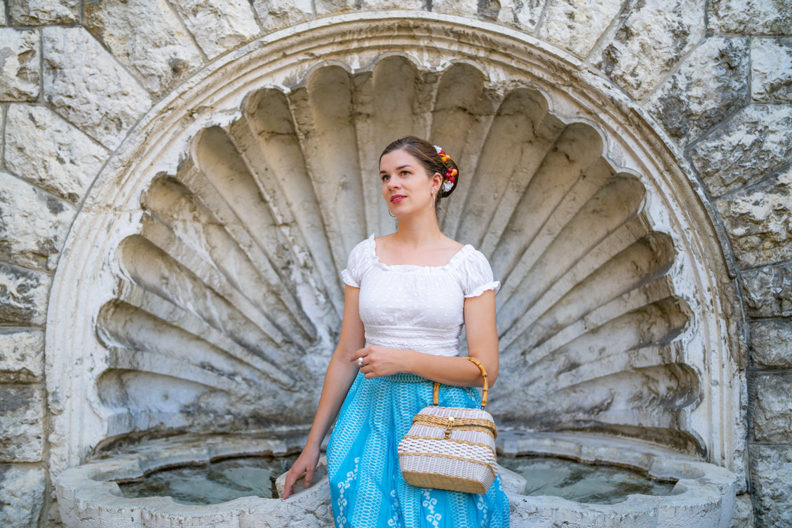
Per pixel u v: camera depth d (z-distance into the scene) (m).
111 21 2.53
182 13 2.54
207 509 1.96
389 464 1.81
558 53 2.60
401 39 2.63
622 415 2.90
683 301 2.64
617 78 2.62
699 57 2.62
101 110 2.52
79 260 2.51
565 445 2.82
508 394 3.08
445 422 1.73
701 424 2.61
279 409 3.06
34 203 2.49
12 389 2.46
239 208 2.98
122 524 1.98
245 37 2.55
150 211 2.63
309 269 3.12
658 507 2.02
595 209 2.93
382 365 1.78
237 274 3.02
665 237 2.66
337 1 2.57
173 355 2.87
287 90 2.63
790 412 2.58
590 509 1.97
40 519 2.44
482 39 2.61
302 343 3.11
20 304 2.46
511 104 2.81
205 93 2.57
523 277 3.10
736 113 2.62
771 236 2.61
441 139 3.01
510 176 3.03
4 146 2.50
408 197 1.98
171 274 2.85
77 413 2.49
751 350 2.62
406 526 1.68
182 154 2.59
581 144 2.79
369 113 2.90
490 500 1.78
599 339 2.99
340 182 3.10
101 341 2.53
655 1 2.61
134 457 2.56
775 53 2.63
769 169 2.62
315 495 1.98
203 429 2.93
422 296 1.89
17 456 2.44
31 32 2.52
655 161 2.63
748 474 2.58
